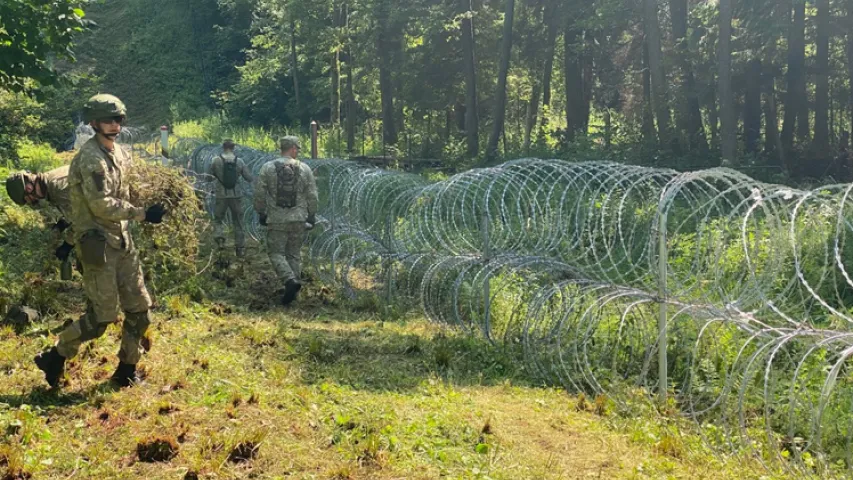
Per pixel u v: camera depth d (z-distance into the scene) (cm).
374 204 1122
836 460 568
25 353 659
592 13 2728
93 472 464
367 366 753
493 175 893
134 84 6009
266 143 3822
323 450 523
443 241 955
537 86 3703
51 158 2592
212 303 965
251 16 6212
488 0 3281
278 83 5206
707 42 2448
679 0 2417
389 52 3347
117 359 663
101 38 6481
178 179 916
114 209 552
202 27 6462
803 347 708
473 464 520
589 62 3172
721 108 2014
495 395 698
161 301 902
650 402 663
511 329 879
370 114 4719
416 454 527
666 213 686
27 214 1262
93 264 554
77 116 3719
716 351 744
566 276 857
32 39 1146
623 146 2206
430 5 3072
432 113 3988
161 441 492
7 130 2650
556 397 708
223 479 469
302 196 1073
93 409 558
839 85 2703
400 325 945
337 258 1264
